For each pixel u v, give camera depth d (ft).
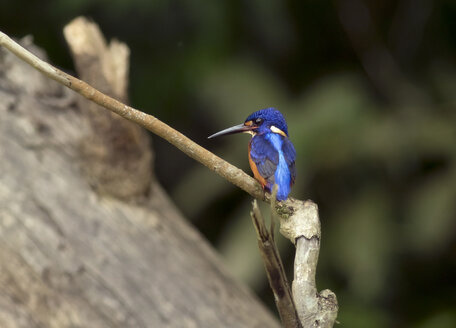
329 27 43.01
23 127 25.79
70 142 26.35
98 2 37.14
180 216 29.09
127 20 40.60
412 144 36.32
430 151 36.50
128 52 26.50
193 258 25.84
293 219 11.63
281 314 10.53
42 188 24.25
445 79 39.55
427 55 41.78
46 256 22.80
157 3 36.60
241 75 37.50
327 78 40.19
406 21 42.16
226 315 23.97
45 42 40.11
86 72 25.64
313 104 37.19
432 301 38.86
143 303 22.81
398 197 38.45
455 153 36.19
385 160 37.01
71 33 26.23
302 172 36.32
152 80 39.83
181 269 24.56
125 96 25.75
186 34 40.34
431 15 41.55
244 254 35.22
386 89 40.60
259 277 36.17
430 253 38.93
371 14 42.47
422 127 36.63
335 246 36.94
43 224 23.35
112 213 24.84
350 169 39.04
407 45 42.11
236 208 42.37
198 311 23.39
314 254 11.23
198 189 39.55
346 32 42.63
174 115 42.47
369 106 38.34
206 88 38.01
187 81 39.09
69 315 22.17
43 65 9.82
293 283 11.01
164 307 22.97
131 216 25.13
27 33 40.01
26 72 28.19
